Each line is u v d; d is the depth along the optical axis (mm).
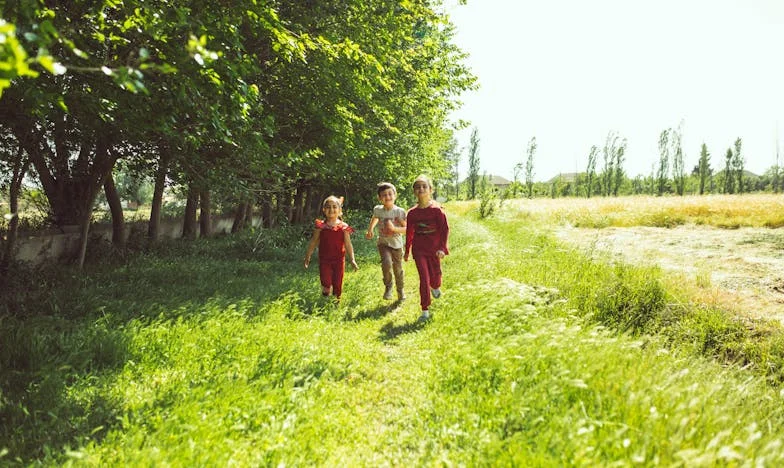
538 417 2582
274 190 8625
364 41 8406
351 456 2480
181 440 2406
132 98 4895
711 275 8125
